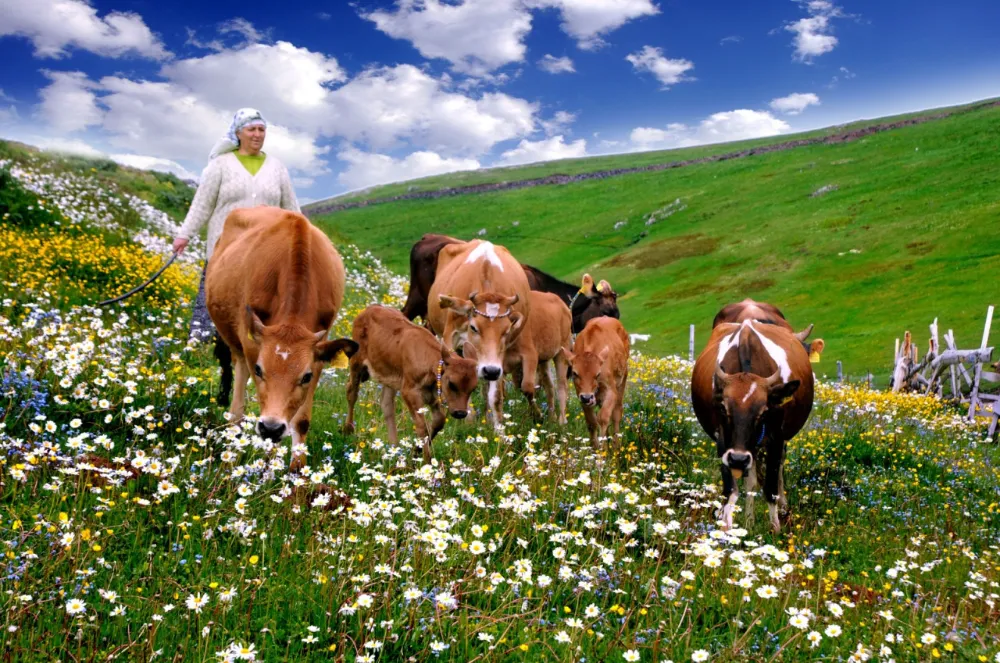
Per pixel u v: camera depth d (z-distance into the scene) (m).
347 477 6.49
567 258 73.69
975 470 11.23
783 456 8.27
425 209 115.50
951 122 93.88
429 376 7.78
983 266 42.09
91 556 4.14
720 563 5.14
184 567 4.34
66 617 3.65
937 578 6.54
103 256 13.90
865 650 4.41
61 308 10.73
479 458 7.12
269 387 5.91
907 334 24.16
